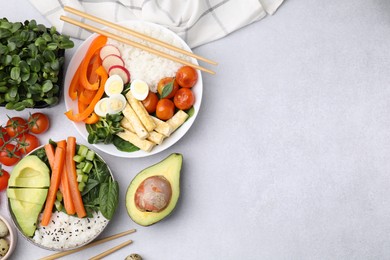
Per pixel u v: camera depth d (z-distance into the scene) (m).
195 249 0.91
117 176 0.91
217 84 0.93
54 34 0.82
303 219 0.93
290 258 0.92
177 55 0.89
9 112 0.91
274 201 0.93
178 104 0.87
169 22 0.92
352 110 0.94
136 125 0.86
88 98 0.87
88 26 0.86
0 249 0.85
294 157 0.93
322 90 0.94
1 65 0.79
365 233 0.93
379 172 0.94
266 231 0.92
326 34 0.95
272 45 0.94
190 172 0.92
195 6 0.90
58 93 0.87
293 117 0.94
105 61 0.88
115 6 0.92
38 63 0.80
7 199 0.85
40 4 0.90
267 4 0.94
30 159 0.84
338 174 0.93
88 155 0.86
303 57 0.95
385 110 0.94
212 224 0.92
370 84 0.95
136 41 0.89
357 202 0.93
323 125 0.94
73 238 0.86
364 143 0.94
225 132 0.93
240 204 0.92
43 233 0.86
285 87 0.94
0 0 0.92
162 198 0.83
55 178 0.84
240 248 0.92
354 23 0.95
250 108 0.93
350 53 0.95
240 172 0.92
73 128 0.92
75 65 0.87
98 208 0.86
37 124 0.88
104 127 0.87
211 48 0.94
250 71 0.94
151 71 0.88
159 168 0.86
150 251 0.91
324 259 0.92
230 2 0.93
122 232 0.90
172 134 0.88
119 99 0.86
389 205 0.93
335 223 0.93
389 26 0.95
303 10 0.95
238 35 0.94
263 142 0.93
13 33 0.81
